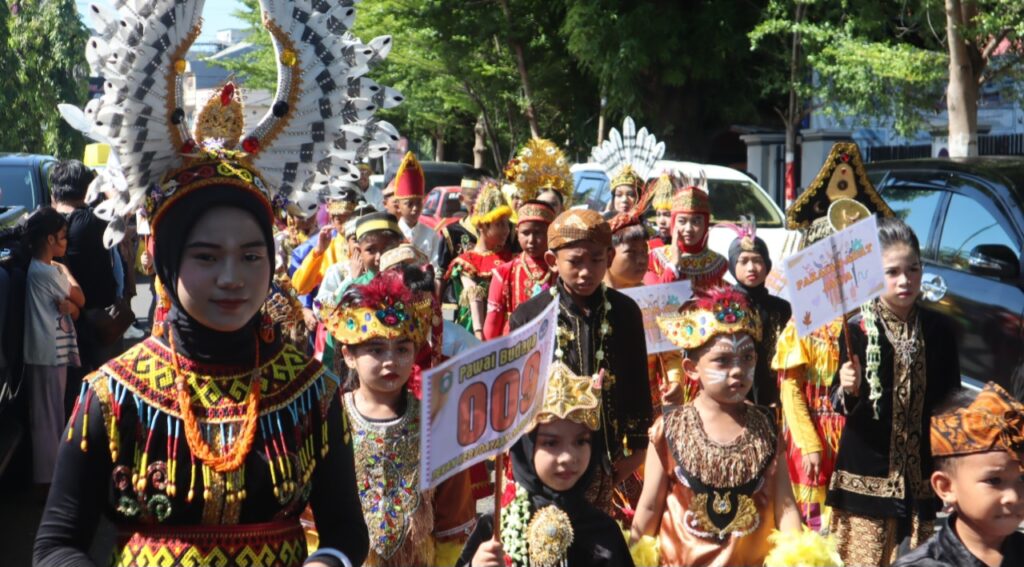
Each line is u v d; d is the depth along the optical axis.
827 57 19.45
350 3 3.16
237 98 3.08
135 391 2.75
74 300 7.74
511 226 8.81
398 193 9.29
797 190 24.48
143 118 2.85
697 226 6.92
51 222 7.58
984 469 3.11
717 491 4.27
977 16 14.19
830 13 19.41
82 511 2.72
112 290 8.31
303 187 3.18
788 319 6.55
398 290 4.40
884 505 5.26
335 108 3.17
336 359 5.63
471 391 3.31
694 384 6.14
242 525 2.79
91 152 10.91
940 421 3.24
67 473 2.72
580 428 3.95
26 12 35.28
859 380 5.28
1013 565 3.21
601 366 5.00
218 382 2.81
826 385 5.51
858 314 5.40
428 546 4.49
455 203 18.98
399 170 9.32
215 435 2.76
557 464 3.94
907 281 5.29
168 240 2.79
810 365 5.46
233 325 2.78
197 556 2.74
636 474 5.48
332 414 2.96
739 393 4.31
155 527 2.76
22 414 7.63
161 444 2.75
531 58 27.53
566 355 4.99
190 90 3.04
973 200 8.82
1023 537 3.27
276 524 2.84
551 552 3.89
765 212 14.22
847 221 6.03
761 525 4.31
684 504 4.31
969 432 3.14
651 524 4.38
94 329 8.13
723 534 4.26
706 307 4.34
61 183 8.30
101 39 2.83
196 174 2.81
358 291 4.39
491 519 4.05
